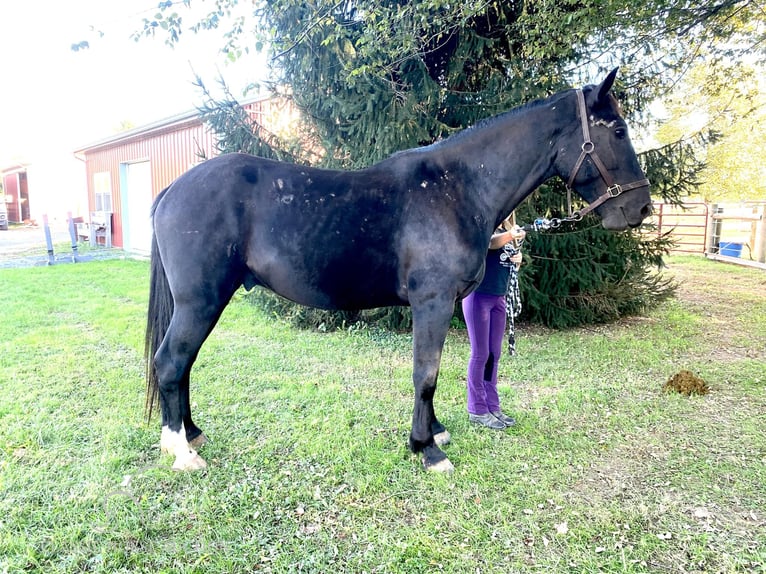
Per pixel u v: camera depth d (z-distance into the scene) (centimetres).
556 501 224
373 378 395
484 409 305
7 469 244
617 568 182
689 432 296
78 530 199
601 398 349
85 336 496
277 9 443
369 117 470
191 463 247
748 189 1309
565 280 553
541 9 418
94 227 1418
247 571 180
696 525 207
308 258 237
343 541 197
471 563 184
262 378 388
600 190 243
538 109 247
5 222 2173
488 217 248
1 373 384
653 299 612
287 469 250
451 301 240
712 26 493
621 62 509
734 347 489
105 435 284
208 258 236
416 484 238
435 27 454
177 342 243
